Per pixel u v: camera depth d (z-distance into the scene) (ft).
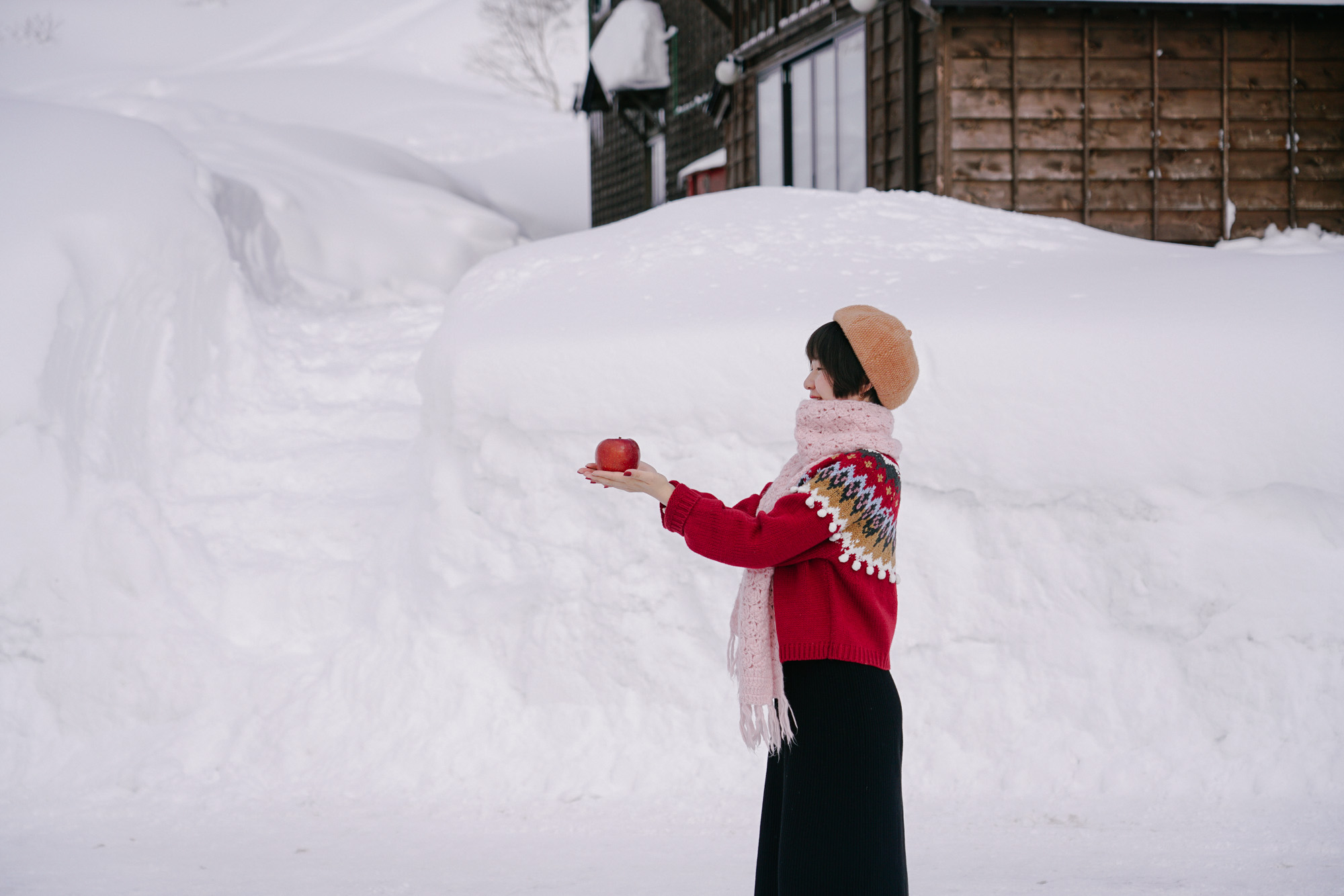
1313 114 35.96
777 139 46.98
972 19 34.35
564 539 17.07
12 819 13.98
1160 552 15.17
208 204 27.02
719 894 10.93
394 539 18.67
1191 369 15.62
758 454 16.75
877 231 22.67
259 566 19.65
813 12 42.06
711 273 20.58
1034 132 34.78
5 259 20.86
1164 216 35.55
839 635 7.66
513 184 122.31
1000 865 11.57
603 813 14.02
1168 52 35.24
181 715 16.83
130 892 11.19
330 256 43.62
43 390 19.38
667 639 16.15
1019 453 15.89
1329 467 14.90
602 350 17.66
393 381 25.98
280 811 14.23
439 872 11.74
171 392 22.90
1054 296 17.71
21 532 17.98
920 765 14.82
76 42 233.35
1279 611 14.52
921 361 16.44
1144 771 14.17
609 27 72.95
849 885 7.27
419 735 15.80
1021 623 15.43
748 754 15.28
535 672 16.12
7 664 16.90
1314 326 15.80
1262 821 12.77
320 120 149.07
